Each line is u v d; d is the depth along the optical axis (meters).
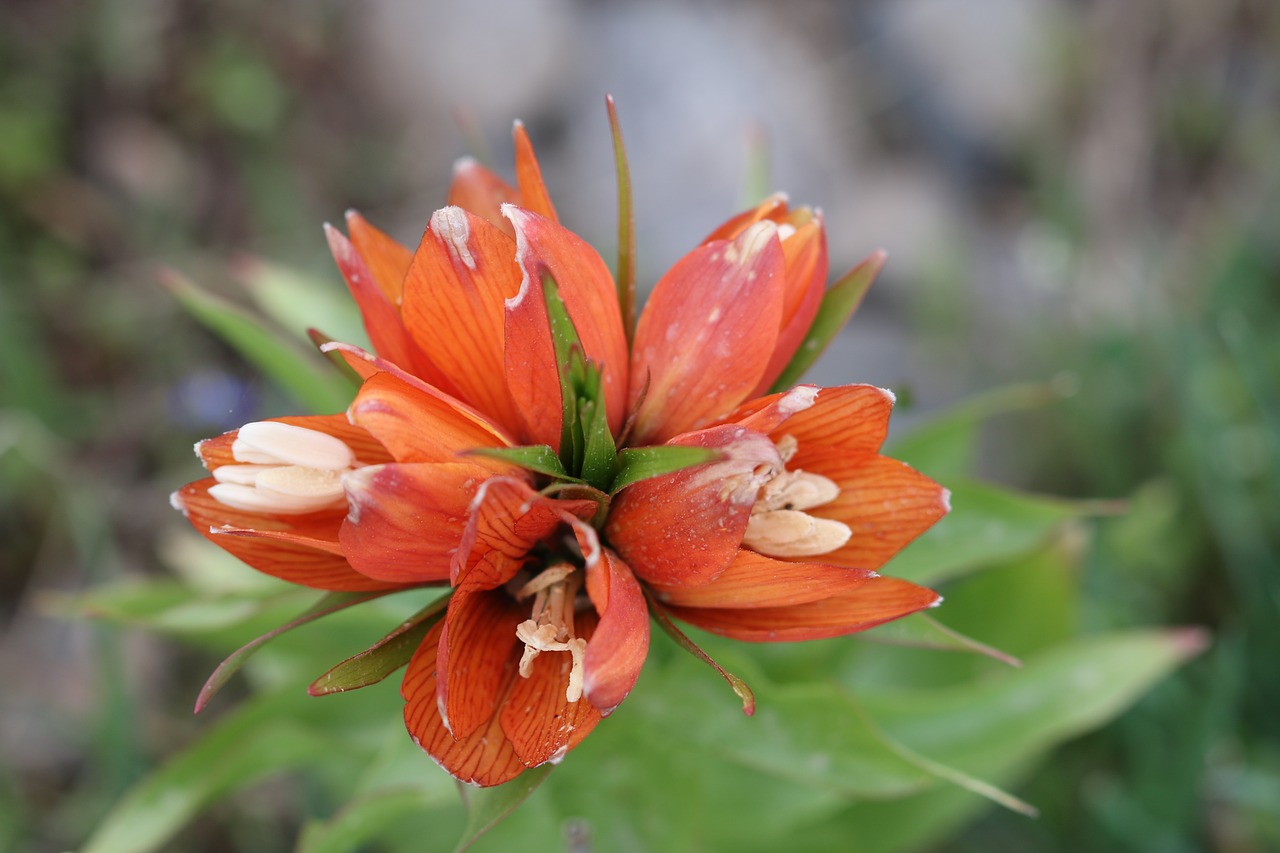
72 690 0.52
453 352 0.32
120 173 0.66
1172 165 0.74
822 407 0.32
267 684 0.43
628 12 0.78
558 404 0.32
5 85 0.65
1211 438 0.48
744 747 0.35
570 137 0.75
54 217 0.64
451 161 0.73
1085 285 0.65
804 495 0.32
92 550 0.45
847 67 0.80
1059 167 0.68
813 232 0.33
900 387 0.35
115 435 0.59
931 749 0.39
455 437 0.31
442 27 0.75
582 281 0.32
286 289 0.41
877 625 0.32
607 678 0.30
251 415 0.53
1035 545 0.37
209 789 0.37
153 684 0.52
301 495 0.31
